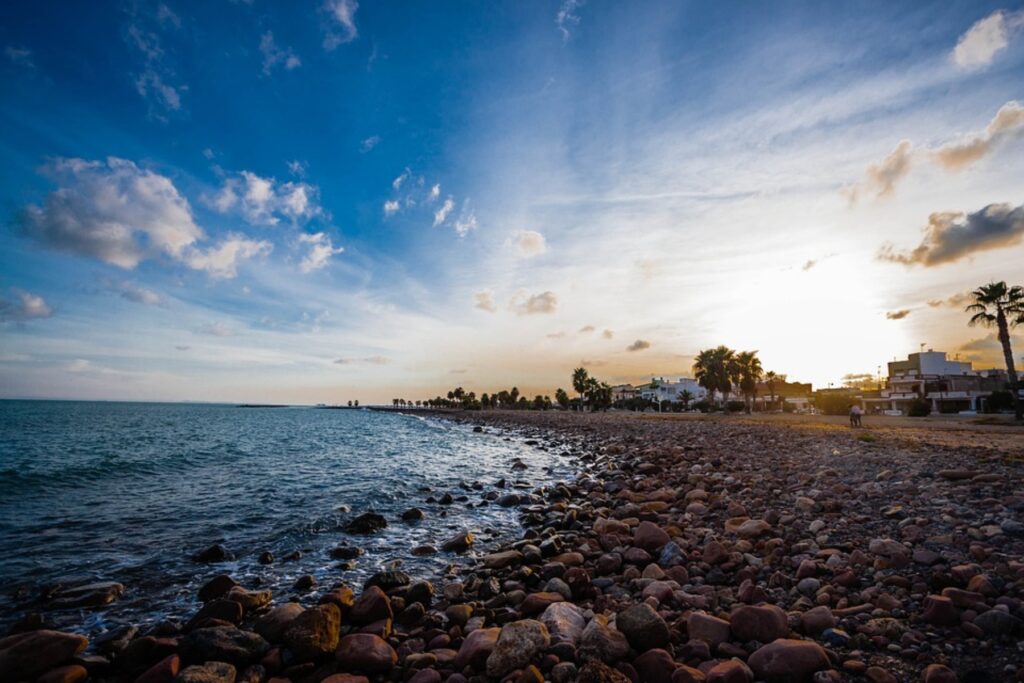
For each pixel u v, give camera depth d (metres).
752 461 17.81
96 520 13.22
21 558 9.94
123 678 5.46
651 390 148.38
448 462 27.05
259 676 5.28
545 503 15.09
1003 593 5.52
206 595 7.94
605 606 6.52
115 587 8.11
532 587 7.68
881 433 26.42
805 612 5.55
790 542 8.19
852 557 7.03
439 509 14.50
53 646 5.55
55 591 8.11
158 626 6.66
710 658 4.95
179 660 5.44
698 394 141.50
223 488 18.28
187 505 15.16
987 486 10.24
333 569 9.27
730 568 7.43
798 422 46.81
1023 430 29.42
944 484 10.78
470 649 5.29
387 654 5.47
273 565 9.54
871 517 8.99
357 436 51.47
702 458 19.56
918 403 59.19
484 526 12.42
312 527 12.23
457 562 9.58
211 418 110.75
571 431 47.62
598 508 13.09
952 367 94.25
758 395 116.44
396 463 26.64
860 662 4.51
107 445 37.94
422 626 6.46
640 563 8.12
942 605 5.11
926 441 20.91
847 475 13.01
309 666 5.45
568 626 5.55
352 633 6.29
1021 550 6.68
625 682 4.25
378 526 12.23
